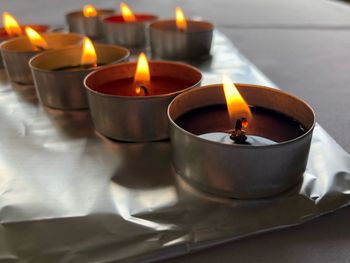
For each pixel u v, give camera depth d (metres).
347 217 0.15
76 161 0.17
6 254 0.13
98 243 0.13
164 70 0.20
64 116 0.20
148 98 0.17
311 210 0.15
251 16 0.35
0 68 0.25
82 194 0.15
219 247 0.14
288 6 0.38
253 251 0.14
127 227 0.14
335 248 0.14
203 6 0.39
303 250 0.14
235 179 0.14
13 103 0.21
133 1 0.40
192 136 0.14
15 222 0.14
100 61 0.23
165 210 0.15
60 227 0.14
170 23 0.27
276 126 0.16
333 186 0.15
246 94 0.18
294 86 0.23
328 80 0.23
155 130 0.17
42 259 0.13
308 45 0.28
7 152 0.17
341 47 0.28
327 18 0.35
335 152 0.17
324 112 0.20
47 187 0.16
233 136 0.16
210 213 0.14
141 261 0.13
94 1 0.40
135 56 0.26
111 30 0.27
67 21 0.29
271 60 0.26
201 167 0.15
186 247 0.13
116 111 0.17
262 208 0.15
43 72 0.19
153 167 0.16
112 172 0.16
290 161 0.14
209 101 0.18
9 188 0.15
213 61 0.25
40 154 0.17
